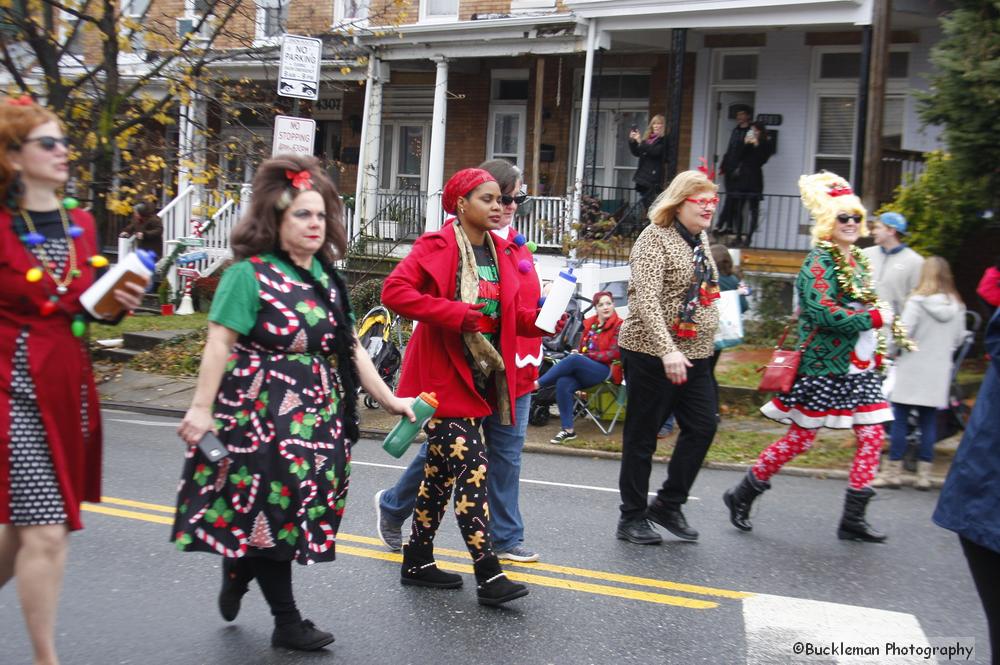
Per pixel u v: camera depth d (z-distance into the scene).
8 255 3.84
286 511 4.21
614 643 4.80
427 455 5.34
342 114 21.94
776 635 4.92
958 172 11.42
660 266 6.16
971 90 10.98
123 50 14.27
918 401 8.20
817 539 6.65
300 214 4.30
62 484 3.87
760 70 16.94
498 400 5.41
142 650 4.61
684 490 6.43
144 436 10.19
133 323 16.41
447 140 20.64
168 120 14.83
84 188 14.52
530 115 19.56
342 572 5.76
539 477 8.66
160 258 18.69
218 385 4.16
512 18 17.09
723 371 11.87
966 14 11.16
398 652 4.64
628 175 18.61
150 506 7.22
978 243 12.95
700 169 6.35
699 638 4.88
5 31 14.69
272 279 4.27
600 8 15.84
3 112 3.87
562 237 16.20
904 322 8.25
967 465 3.63
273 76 21.06
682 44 15.43
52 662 3.91
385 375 11.43
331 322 4.42
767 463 6.65
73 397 3.96
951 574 5.94
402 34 18.36
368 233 18.34
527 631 4.93
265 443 4.20
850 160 16.34
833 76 16.36
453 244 5.24
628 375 6.34
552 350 10.92
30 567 3.83
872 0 13.81
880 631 4.98
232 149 16.02
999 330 3.61
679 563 6.05
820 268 6.40
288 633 4.61
